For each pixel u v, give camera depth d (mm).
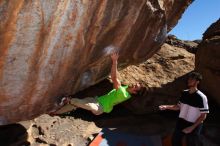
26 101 5125
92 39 5578
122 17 5820
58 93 5711
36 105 5379
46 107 5645
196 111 5496
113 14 5578
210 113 8500
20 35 4297
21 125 6535
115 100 6305
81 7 4832
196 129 5523
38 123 6832
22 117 5312
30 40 4445
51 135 6543
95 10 5156
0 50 4234
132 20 6102
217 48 8898
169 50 12578
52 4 4371
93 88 8773
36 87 5094
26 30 4309
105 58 6348
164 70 10711
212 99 8875
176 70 10742
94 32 5496
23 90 4914
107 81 9078
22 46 4426
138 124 7820
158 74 10422
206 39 9773
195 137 5543
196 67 9641
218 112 8539
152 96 8906
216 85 8562
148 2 6395
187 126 5566
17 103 5012
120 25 5926
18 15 4090
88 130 7086
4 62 4410
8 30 4113
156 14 6918
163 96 8984
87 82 6473
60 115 7527
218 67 8648
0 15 3900
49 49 4836
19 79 4742
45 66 4984
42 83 5133
